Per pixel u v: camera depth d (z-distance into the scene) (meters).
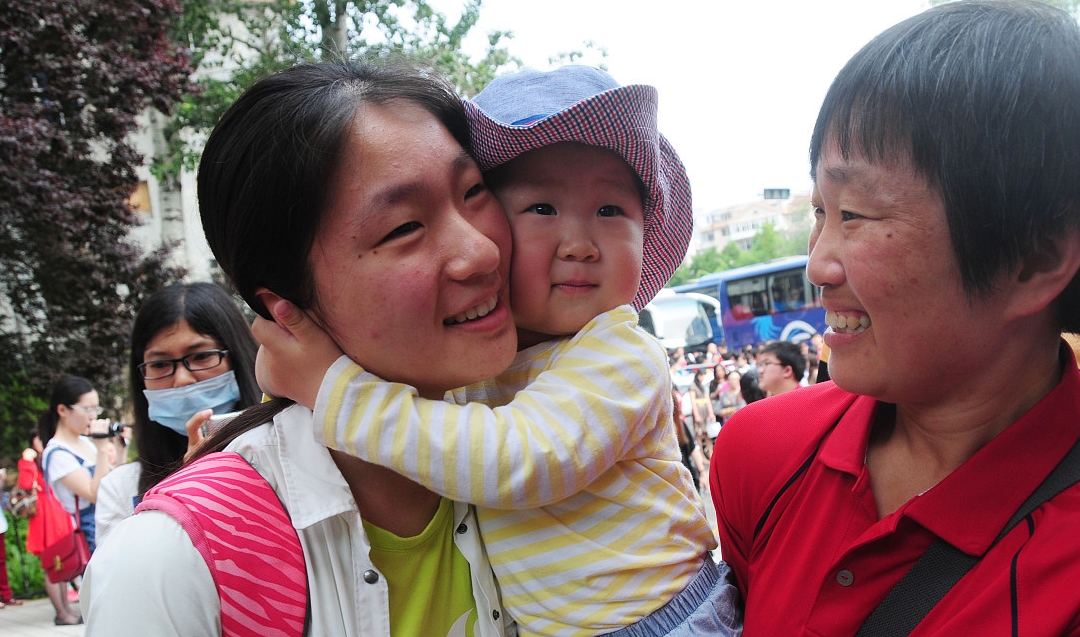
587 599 1.31
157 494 1.16
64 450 5.67
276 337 1.28
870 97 1.12
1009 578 1.08
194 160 13.88
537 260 1.33
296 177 1.14
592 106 1.25
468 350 1.22
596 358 1.31
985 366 1.18
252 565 1.15
